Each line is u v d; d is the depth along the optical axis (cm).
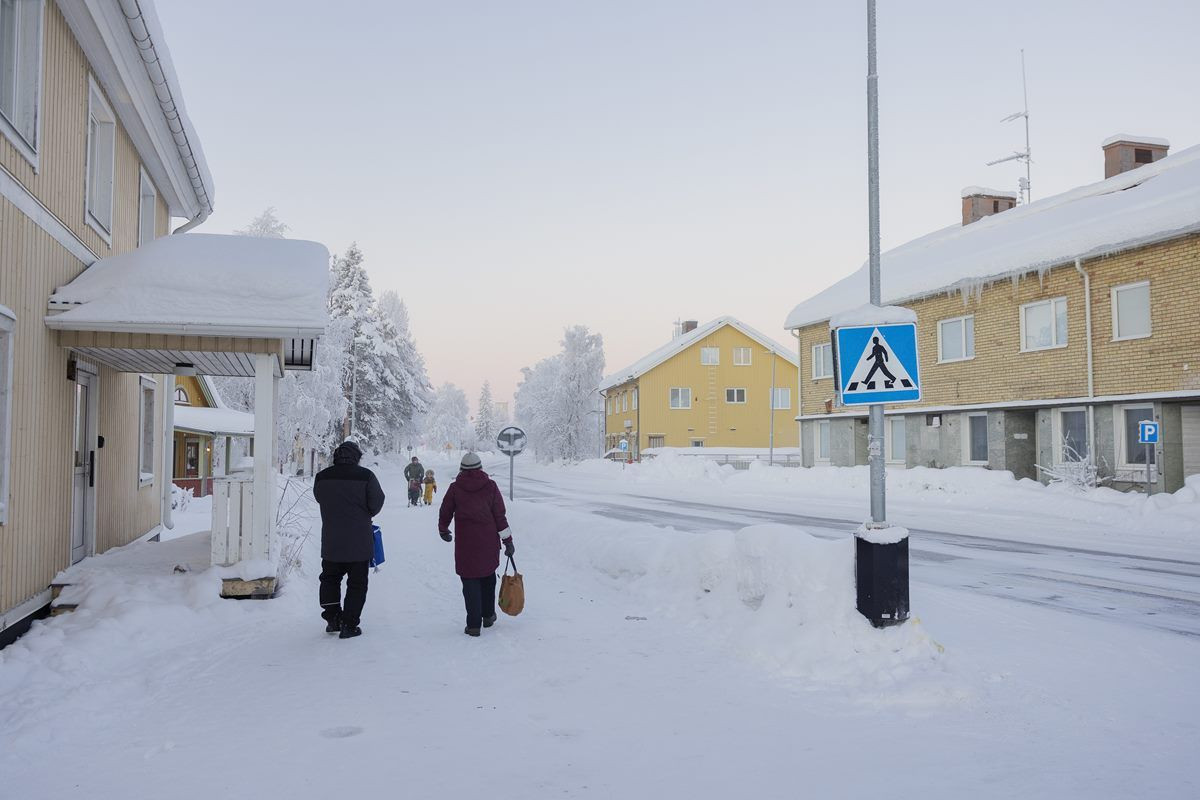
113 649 663
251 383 4378
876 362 671
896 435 2898
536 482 4322
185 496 2383
